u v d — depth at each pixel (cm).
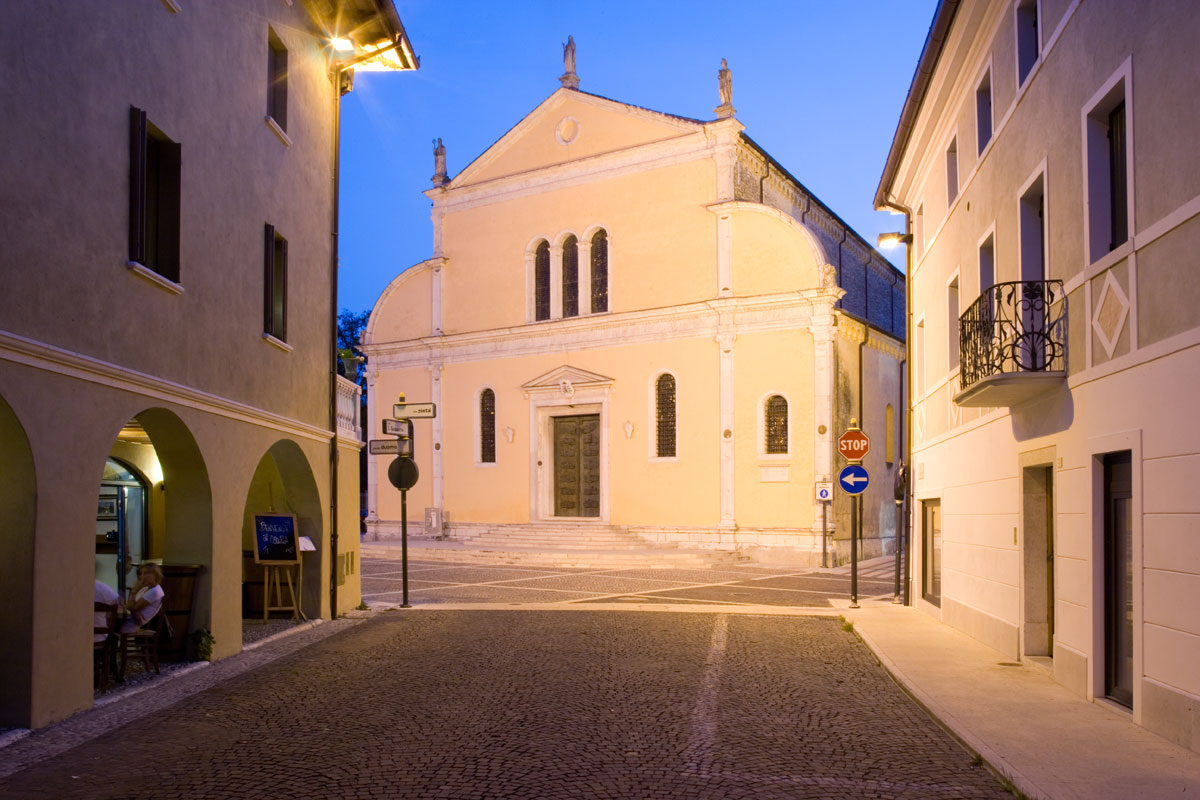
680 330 3141
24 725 780
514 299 3500
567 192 3406
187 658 1121
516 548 3155
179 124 1070
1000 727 805
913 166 1800
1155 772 668
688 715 859
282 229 1409
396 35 1608
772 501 2962
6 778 648
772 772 678
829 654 1245
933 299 1705
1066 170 995
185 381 1077
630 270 3253
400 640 1316
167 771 666
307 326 1515
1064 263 1005
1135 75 821
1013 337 1048
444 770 668
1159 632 781
